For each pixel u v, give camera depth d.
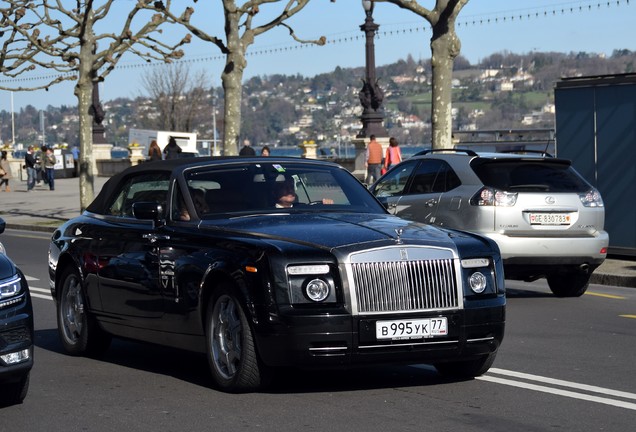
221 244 9.83
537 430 8.37
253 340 9.39
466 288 9.59
